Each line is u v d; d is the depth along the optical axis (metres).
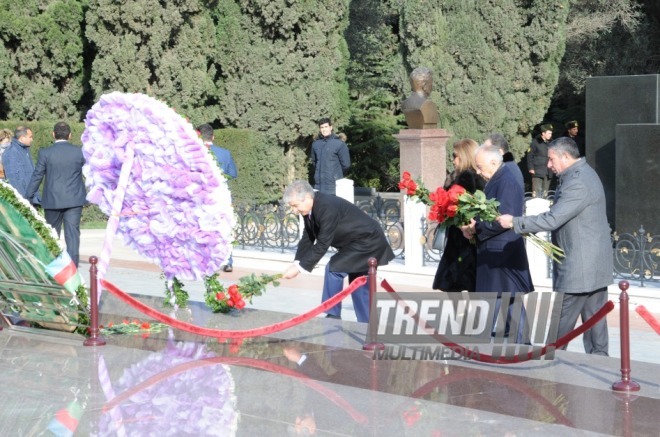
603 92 16.03
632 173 14.28
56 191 13.27
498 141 8.87
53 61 23.91
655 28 29.14
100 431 6.57
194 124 23.45
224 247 9.52
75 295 9.01
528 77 24.14
